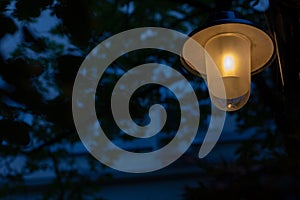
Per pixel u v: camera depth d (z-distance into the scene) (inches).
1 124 81.2
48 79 89.1
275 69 79.2
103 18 129.3
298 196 44.8
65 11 76.7
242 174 51.9
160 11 149.3
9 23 82.0
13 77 80.0
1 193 169.8
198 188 56.6
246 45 58.8
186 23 144.5
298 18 64.9
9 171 159.2
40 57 89.7
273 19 67.1
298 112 66.6
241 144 126.5
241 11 117.6
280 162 53.8
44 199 170.2
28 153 129.3
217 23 57.2
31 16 80.7
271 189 46.2
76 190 171.2
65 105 88.6
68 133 127.9
